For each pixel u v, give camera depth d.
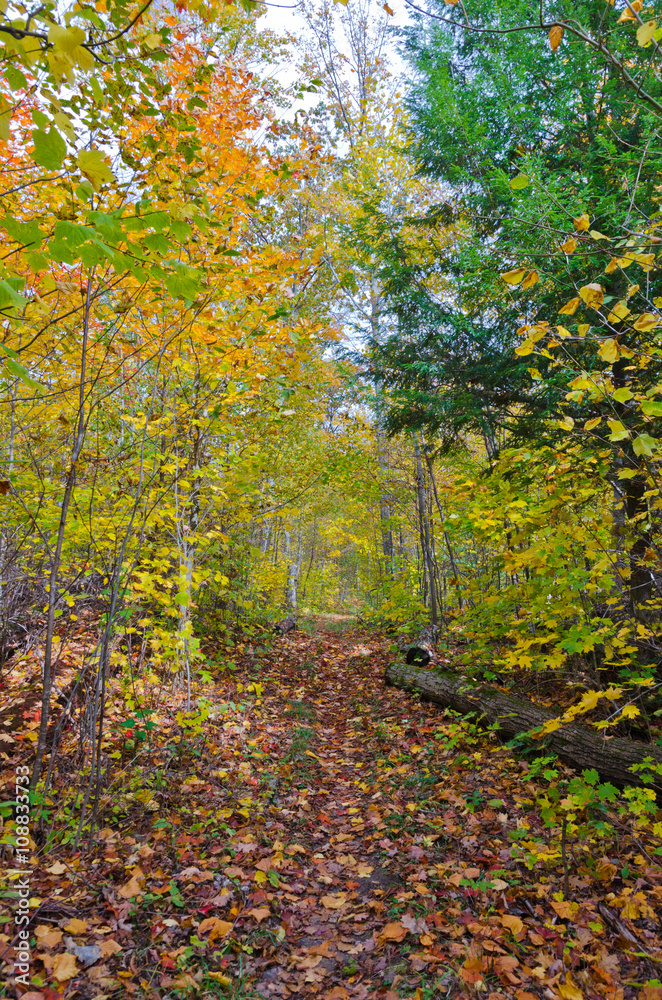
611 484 3.48
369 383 8.95
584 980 1.98
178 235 1.74
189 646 4.04
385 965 2.23
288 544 17.52
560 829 2.95
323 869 3.02
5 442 3.35
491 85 5.29
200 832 3.17
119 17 2.53
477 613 5.14
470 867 2.76
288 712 5.72
